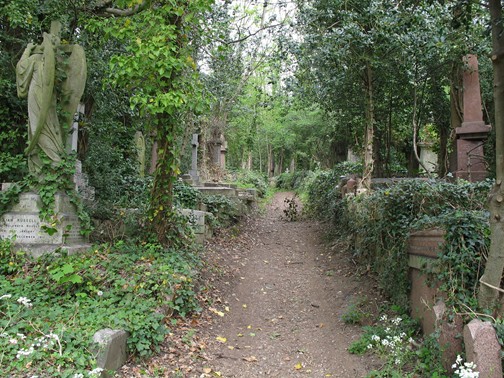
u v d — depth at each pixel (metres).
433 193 6.22
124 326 4.49
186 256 7.48
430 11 8.48
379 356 4.84
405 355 4.55
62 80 7.19
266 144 40.31
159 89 6.75
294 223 15.23
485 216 4.73
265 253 10.84
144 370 4.29
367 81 11.03
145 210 8.09
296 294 7.65
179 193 11.93
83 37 8.92
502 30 4.05
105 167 10.67
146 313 4.94
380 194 7.41
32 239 6.61
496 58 4.02
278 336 5.83
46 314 4.57
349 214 10.22
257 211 17.64
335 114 13.59
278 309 6.94
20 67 6.78
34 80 6.70
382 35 9.27
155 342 4.72
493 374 3.48
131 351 4.46
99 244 7.32
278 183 33.09
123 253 6.77
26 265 6.13
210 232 11.15
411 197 6.47
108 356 4.00
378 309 6.37
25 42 8.66
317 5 10.41
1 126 8.73
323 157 26.05
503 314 3.93
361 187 10.55
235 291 7.70
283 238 12.62
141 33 6.68
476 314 3.93
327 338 5.70
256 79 22.41
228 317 6.47
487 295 3.99
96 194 9.97
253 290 7.88
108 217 8.31
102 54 9.95
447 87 14.50
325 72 11.07
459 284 4.30
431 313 4.85
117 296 5.30
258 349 5.38
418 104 12.96
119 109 11.77
